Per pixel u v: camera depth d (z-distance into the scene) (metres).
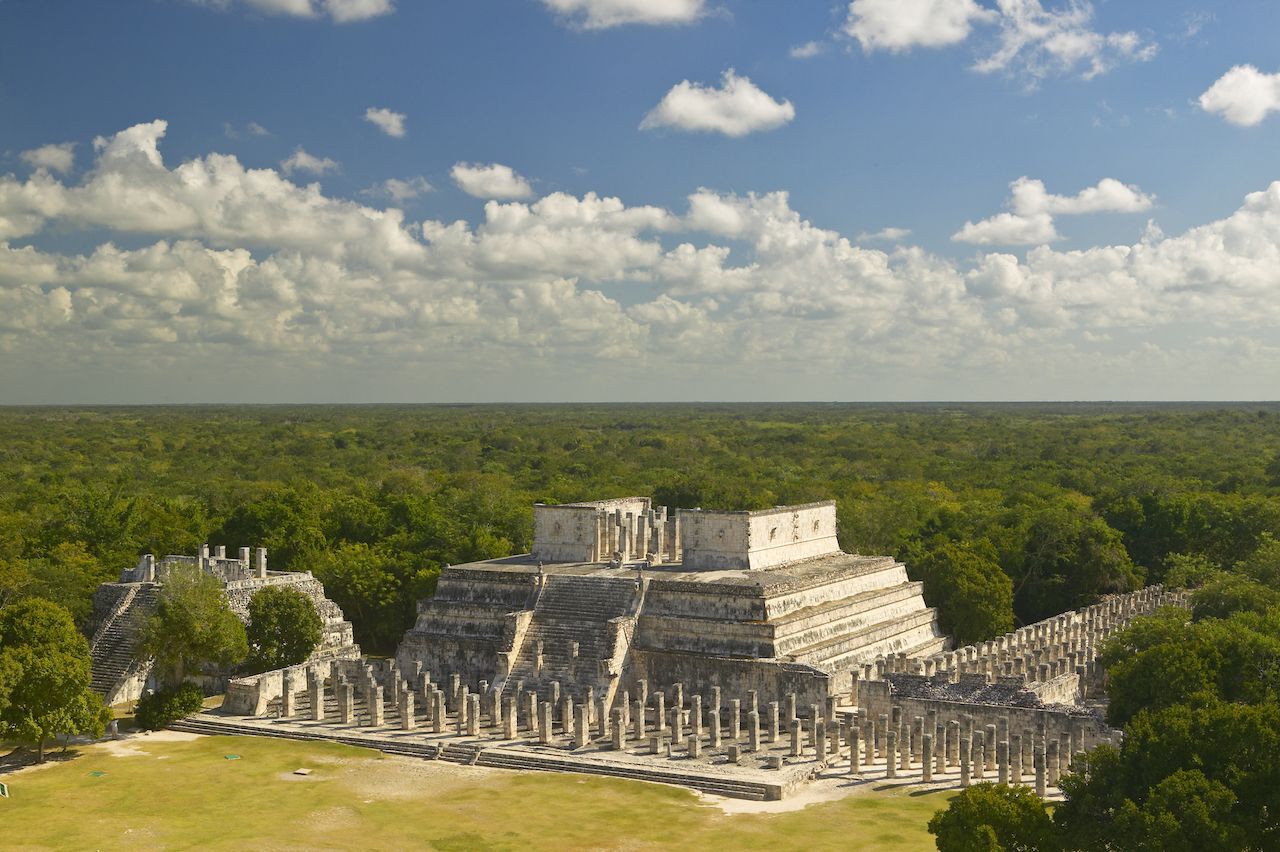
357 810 69.31
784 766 75.88
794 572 99.50
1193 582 131.00
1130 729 56.03
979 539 131.38
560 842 63.59
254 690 92.06
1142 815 48.69
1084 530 133.25
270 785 74.31
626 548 105.00
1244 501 145.88
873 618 102.62
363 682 97.69
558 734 84.75
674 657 90.44
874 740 80.06
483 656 97.44
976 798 53.12
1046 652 98.88
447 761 80.56
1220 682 68.44
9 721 75.44
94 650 103.44
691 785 74.00
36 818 67.25
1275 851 48.94
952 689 80.75
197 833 64.94
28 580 109.00
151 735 87.50
